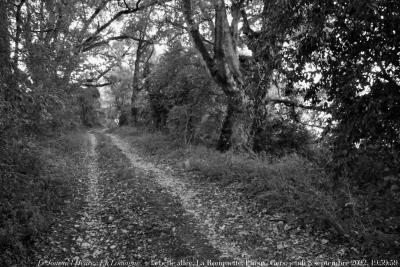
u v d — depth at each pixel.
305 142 13.86
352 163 5.41
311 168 8.92
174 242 6.40
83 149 18.84
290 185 8.22
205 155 14.16
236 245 6.18
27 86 9.26
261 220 7.17
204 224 7.25
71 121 23.19
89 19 19.48
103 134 34.41
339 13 4.73
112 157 16.17
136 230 7.01
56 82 12.79
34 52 10.20
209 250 6.04
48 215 7.45
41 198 8.13
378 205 6.10
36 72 10.25
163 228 7.02
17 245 5.80
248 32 15.47
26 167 9.45
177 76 20.95
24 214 6.87
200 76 19.22
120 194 9.62
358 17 4.52
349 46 5.01
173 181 11.20
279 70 6.27
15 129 8.53
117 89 47.91
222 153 13.91
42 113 10.10
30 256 5.82
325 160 7.95
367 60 4.79
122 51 32.41
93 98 50.00
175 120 20.95
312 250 5.70
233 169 10.96
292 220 6.89
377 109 4.54
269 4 5.96
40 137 14.59
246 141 13.80
